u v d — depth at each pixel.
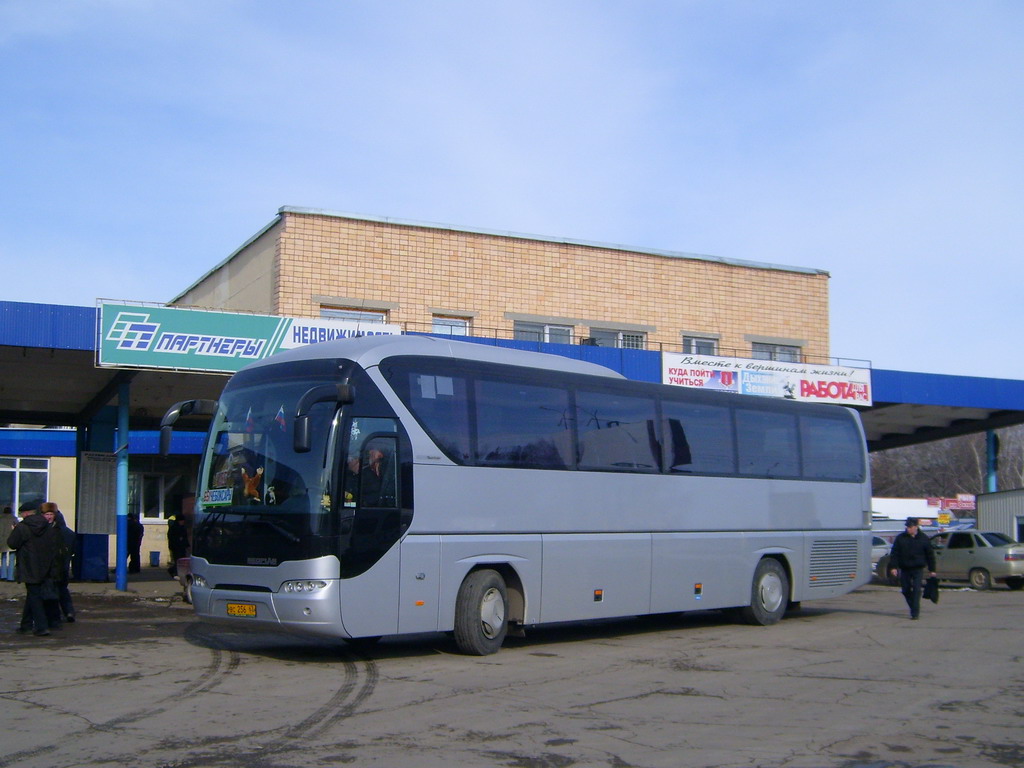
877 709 9.26
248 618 11.25
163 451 12.35
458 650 12.97
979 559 27.28
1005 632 15.61
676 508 15.12
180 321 18.55
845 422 18.67
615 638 14.87
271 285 25.44
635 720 8.70
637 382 15.00
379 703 9.41
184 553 24.83
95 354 18.20
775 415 17.23
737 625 16.67
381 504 11.41
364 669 11.45
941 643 14.20
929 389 27.59
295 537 11.00
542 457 13.30
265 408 11.82
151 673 10.96
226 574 11.49
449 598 12.01
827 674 11.30
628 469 14.47
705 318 30.70
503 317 27.55
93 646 13.01
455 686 10.37
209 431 12.33
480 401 12.70
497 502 12.64
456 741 7.88
